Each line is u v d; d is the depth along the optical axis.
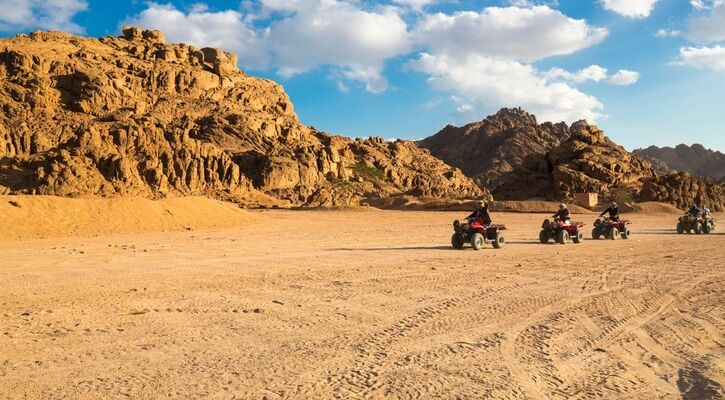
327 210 77.25
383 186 138.12
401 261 17.02
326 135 154.88
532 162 106.00
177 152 99.31
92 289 11.62
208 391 5.52
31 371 6.15
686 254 19.20
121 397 5.36
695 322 8.63
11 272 14.30
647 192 87.06
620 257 18.19
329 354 6.85
